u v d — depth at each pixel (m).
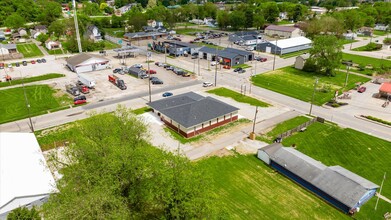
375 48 140.25
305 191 44.69
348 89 87.12
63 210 29.84
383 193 44.25
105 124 44.84
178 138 59.28
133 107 72.94
